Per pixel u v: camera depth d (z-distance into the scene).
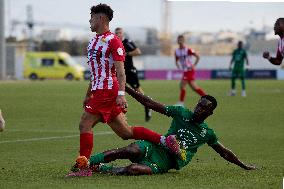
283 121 41.12
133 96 21.27
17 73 139.50
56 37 196.88
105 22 20.69
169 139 20.53
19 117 43.81
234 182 19.41
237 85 95.75
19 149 27.98
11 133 34.22
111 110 20.61
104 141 30.86
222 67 142.00
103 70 20.53
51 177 20.20
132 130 20.81
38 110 49.44
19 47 179.25
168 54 193.00
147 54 189.25
